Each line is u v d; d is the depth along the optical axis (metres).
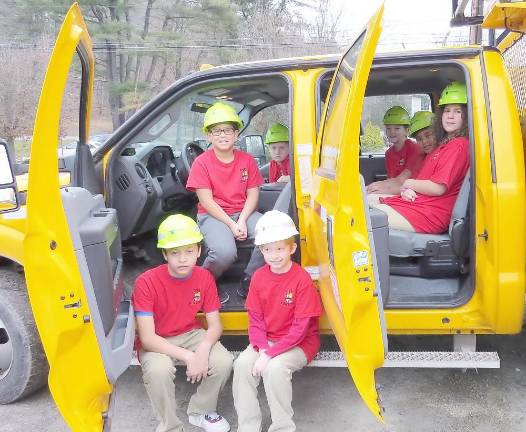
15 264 3.09
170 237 2.82
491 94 2.87
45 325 2.29
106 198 3.45
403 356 2.94
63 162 3.24
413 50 3.00
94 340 2.38
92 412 2.45
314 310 2.80
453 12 4.12
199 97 3.90
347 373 3.47
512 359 3.54
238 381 2.77
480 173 2.85
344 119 2.31
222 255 3.23
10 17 30.81
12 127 12.30
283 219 2.81
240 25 33.94
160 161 4.14
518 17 3.06
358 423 2.93
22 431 2.93
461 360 2.90
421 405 3.08
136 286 2.93
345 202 2.30
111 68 30.19
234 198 3.39
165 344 2.84
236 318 3.16
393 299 3.05
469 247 3.07
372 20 2.13
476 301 2.94
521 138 2.88
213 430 2.87
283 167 4.36
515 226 2.79
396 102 4.86
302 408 3.09
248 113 4.76
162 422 2.80
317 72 3.13
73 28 2.19
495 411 3.00
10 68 20.83
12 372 3.04
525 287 2.88
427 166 3.42
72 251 2.30
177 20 33.97
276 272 2.86
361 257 2.32
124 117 25.64
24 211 2.76
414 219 3.34
